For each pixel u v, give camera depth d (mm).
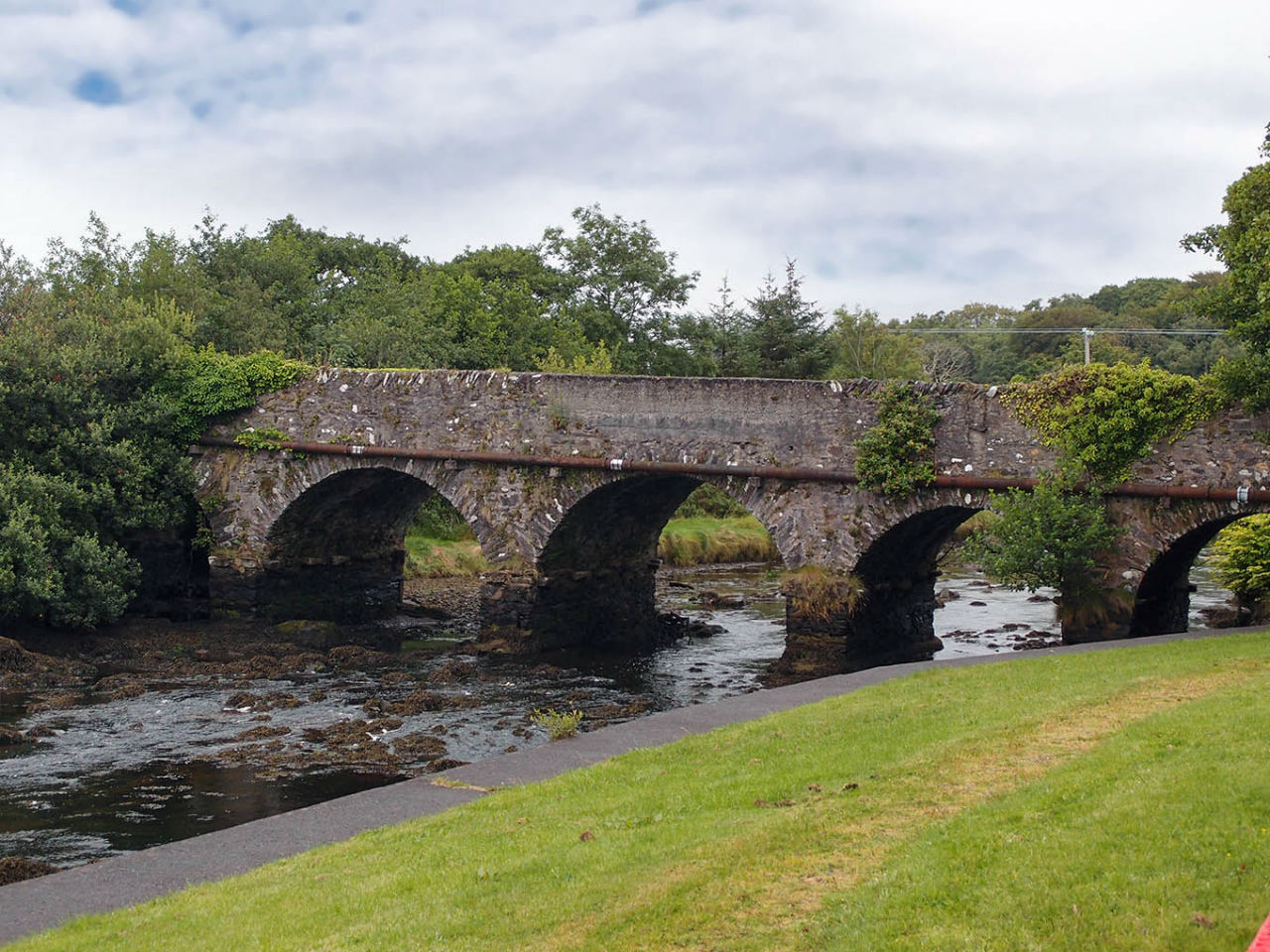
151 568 31359
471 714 21188
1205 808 8492
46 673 24422
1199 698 12805
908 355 66312
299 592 31375
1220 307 19078
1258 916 6809
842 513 24234
